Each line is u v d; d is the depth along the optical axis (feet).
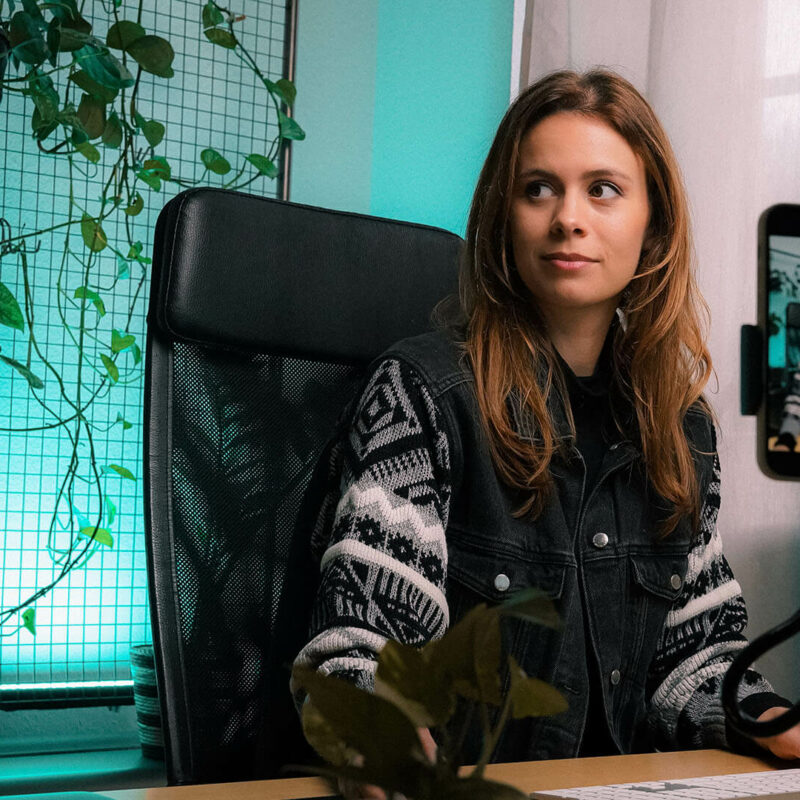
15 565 6.36
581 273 3.32
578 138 3.32
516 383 3.36
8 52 5.23
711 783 2.24
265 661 3.35
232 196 3.55
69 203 6.52
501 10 7.29
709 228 5.57
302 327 3.63
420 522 3.05
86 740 6.44
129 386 6.70
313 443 3.62
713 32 5.59
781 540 5.36
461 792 1.07
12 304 5.57
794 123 5.47
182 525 3.34
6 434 6.36
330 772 1.11
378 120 7.19
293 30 6.95
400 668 1.16
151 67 5.88
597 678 3.30
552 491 3.30
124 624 6.63
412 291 3.85
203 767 3.18
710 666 3.41
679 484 3.49
